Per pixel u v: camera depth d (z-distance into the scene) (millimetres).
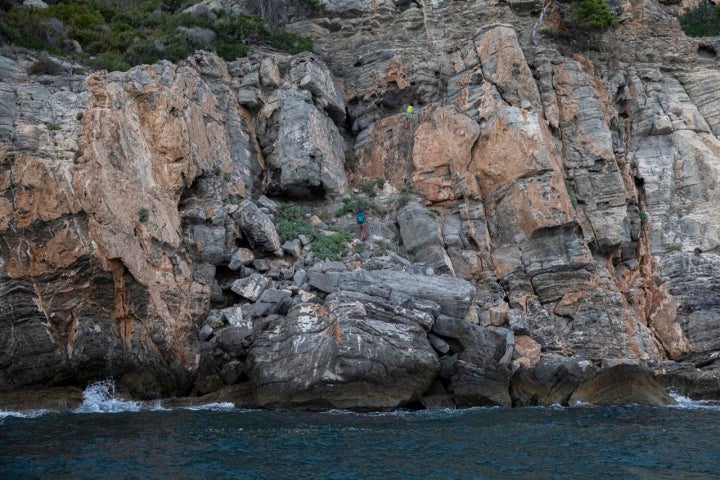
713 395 22438
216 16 32812
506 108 27922
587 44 32969
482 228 26766
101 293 20047
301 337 20234
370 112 31875
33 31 26453
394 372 19828
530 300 25359
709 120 31422
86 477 13031
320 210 28016
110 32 29344
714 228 27984
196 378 20953
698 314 25438
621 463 14375
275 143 28422
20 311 19406
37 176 20172
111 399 19891
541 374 21406
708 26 35500
